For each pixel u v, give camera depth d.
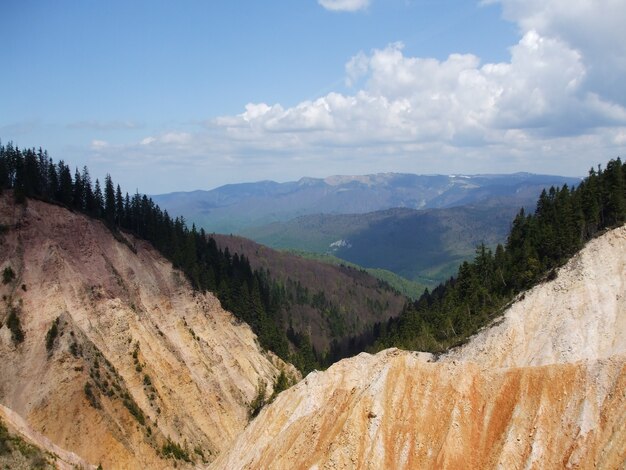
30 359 79.81
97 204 127.62
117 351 89.12
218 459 77.25
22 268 90.25
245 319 146.38
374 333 172.75
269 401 94.25
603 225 95.06
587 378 55.84
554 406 55.53
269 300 179.50
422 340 96.94
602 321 69.56
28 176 109.31
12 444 57.00
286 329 193.75
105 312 93.31
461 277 112.94
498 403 57.75
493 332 75.69
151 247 127.94
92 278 98.75
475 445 55.91
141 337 95.50
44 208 102.00
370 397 60.44
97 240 108.81
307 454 61.31
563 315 72.19
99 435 73.25
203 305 127.31
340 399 64.62
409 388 60.94
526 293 79.00
